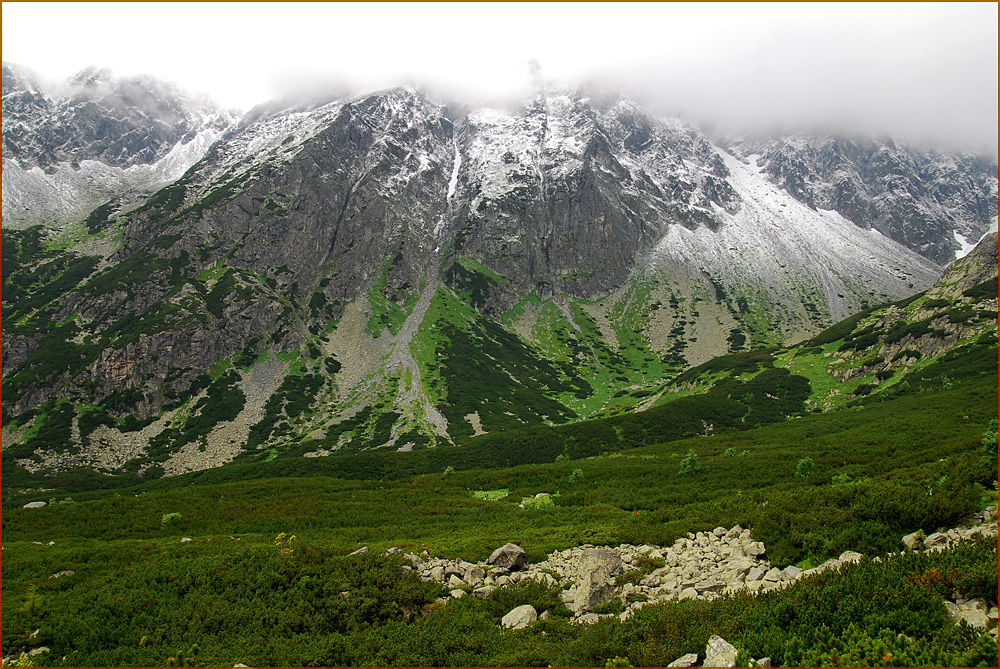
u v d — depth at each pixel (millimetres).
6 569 31188
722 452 80125
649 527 32750
